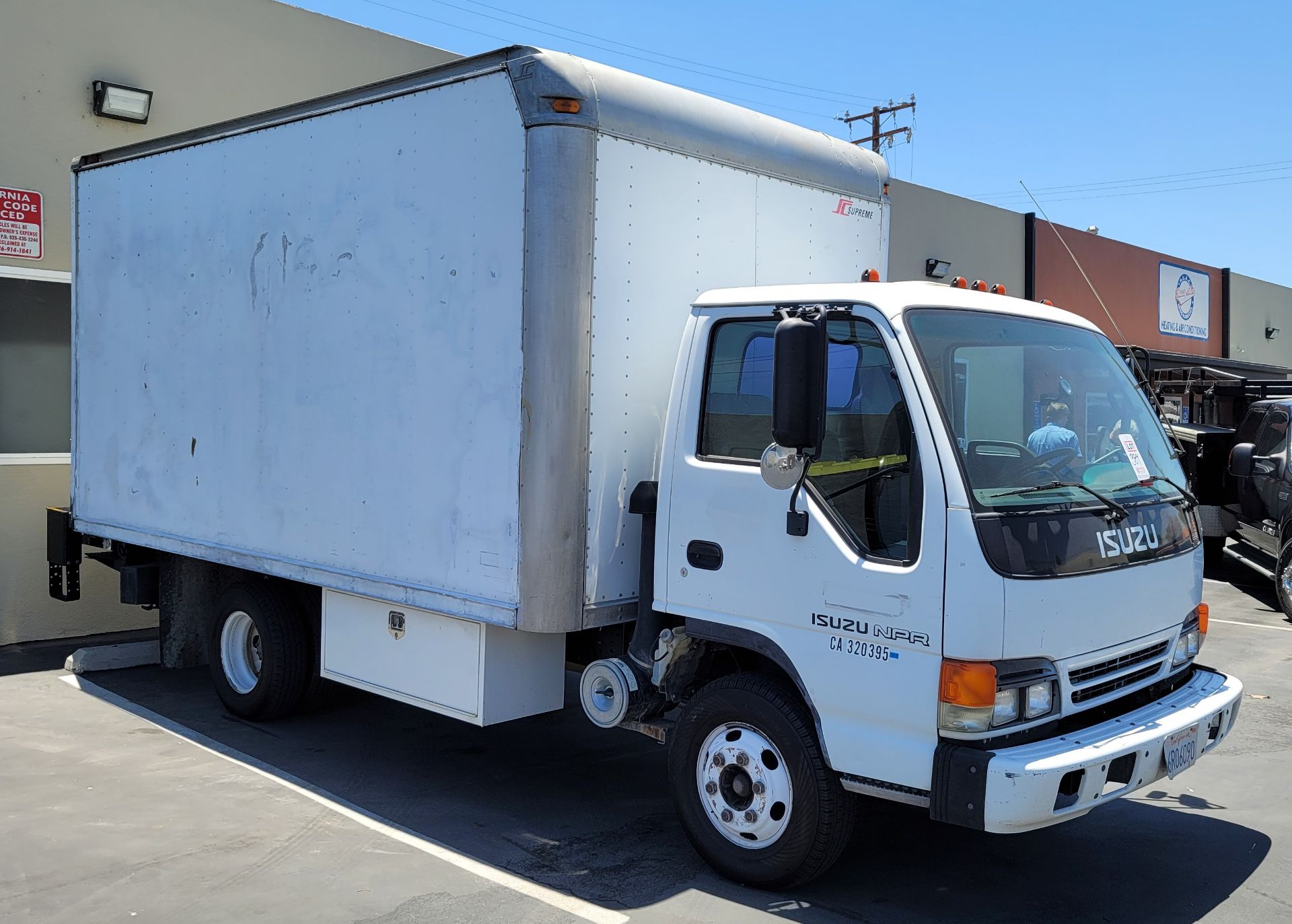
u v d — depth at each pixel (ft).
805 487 13.73
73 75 30.37
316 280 18.99
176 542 22.70
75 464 26.40
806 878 14.03
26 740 21.18
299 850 15.71
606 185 15.38
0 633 29.76
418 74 16.88
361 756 20.52
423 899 14.07
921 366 13.03
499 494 15.60
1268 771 20.03
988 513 12.48
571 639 17.80
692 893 14.44
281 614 21.90
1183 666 15.31
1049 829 17.07
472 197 15.98
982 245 62.85
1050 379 14.71
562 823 17.16
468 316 16.08
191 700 24.45
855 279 19.94
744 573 14.24
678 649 15.25
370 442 17.85
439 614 17.01
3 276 29.58
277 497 19.90
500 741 21.79
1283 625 34.88
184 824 16.67
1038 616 12.48
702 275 16.88
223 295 21.34
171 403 22.86
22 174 29.71
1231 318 90.74
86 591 31.30
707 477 14.67
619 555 15.81
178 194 22.61
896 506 12.98
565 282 14.96
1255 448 40.27
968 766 12.05
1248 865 15.64
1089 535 13.30
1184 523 15.30
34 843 15.75
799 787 13.74
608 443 15.55
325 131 18.74
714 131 17.04
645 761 20.65
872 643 12.98
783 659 13.87
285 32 34.60
